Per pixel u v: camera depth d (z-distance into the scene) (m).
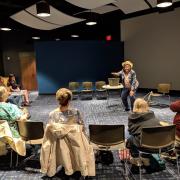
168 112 6.35
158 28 9.54
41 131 3.24
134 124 3.03
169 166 3.37
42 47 10.37
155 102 7.67
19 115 3.58
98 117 6.16
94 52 10.61
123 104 6.95
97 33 12.33
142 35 10.11
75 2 6.52
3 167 3.56
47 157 3.00
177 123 3.15
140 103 3.09
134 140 3.01
